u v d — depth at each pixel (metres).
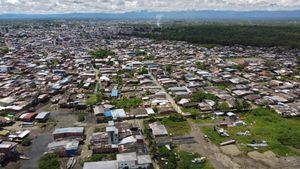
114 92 154.38
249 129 112.94
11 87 163.88
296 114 127.69
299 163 89.81
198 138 106.00
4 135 105.62
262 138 105.19
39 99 145.38
